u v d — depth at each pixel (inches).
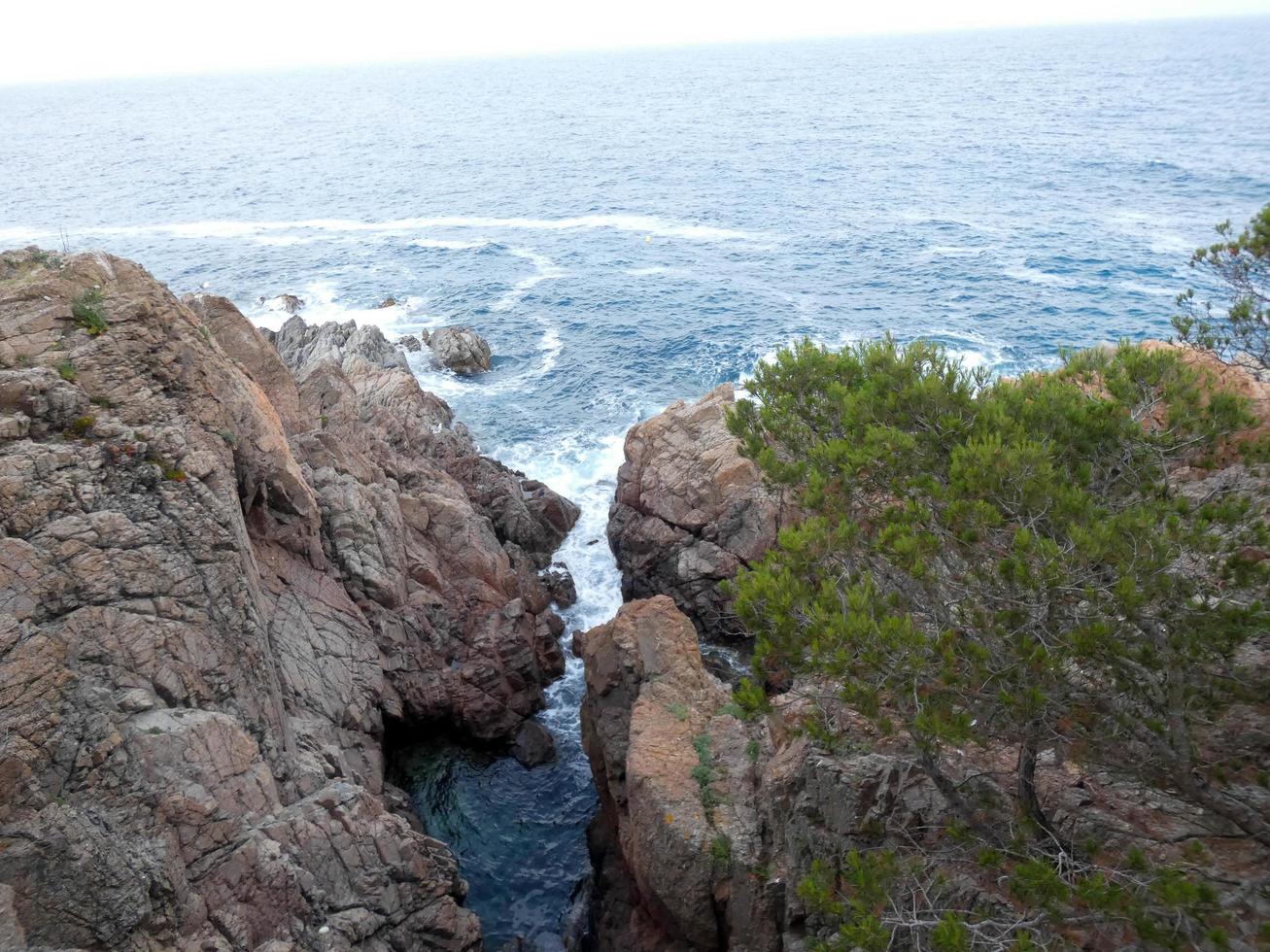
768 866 694.5
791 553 532.1
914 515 506.6
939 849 567.8
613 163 5408.5
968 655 471.5
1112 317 2434.8
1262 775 454.9
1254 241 643.5
